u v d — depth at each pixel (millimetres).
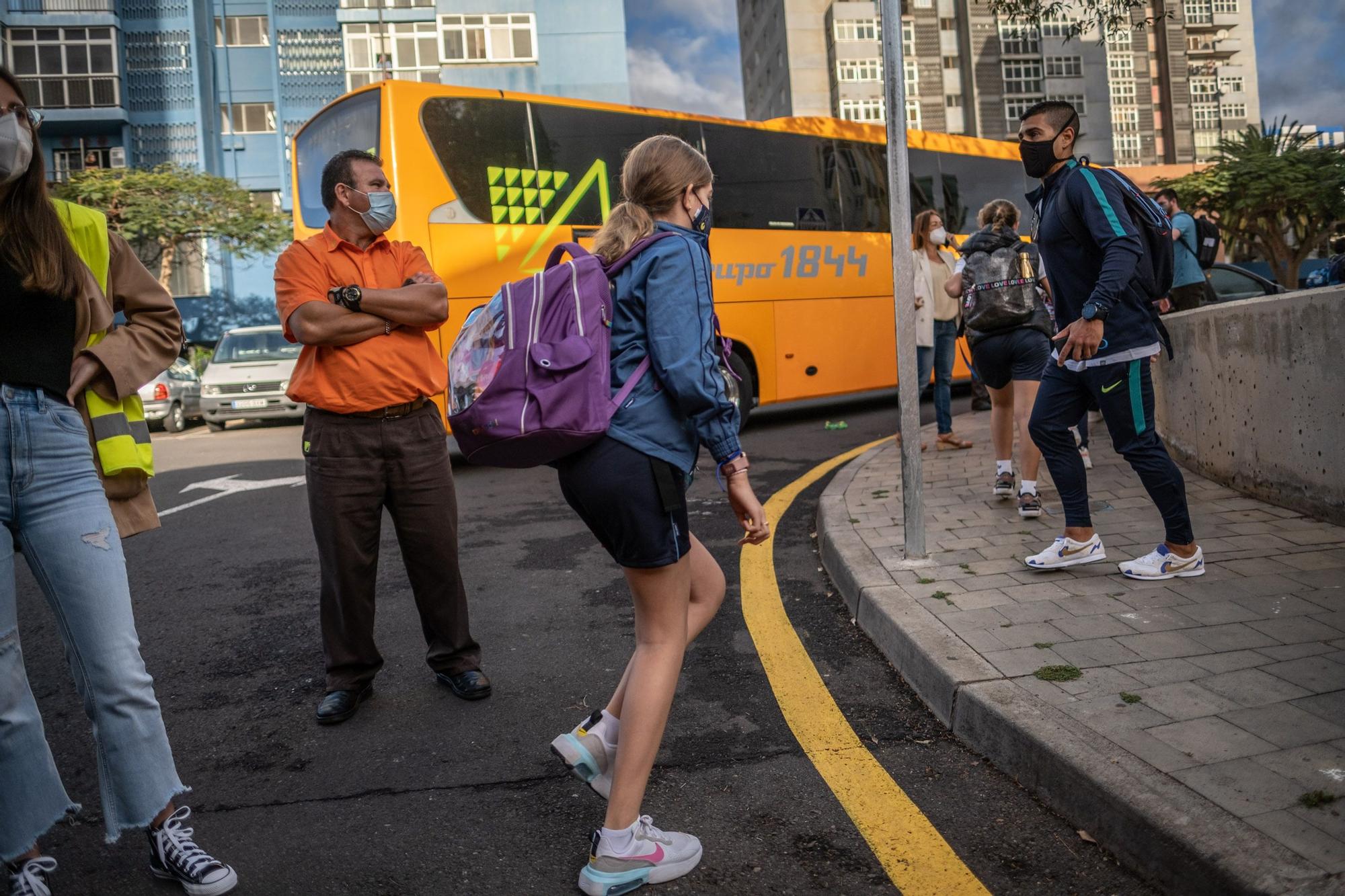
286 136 34969
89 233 2418
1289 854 2047
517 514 7098
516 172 9375
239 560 6051
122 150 33500
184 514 7602
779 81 78312
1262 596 3760
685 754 3072
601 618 4547
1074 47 72250
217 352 16531
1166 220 4070
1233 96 86625
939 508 5758
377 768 3107
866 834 2543
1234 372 5621
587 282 2271
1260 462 5352
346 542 3459
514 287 2311
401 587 5242
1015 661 3252
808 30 73875
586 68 35031
